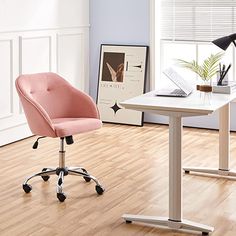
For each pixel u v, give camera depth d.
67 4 7.55
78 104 5.57
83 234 4.43
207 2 7.44
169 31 7.71
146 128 7.66
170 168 4.52
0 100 6.65
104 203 5.03
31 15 6.95
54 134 5.07
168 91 5.14
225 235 4.43
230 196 5.20
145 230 4.52
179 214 4.55
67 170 5.35
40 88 5.49
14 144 6.83
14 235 4.41
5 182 5.52
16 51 6.79
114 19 7.92
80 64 7.94
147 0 7.70
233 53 7.40
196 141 7.01
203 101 4.71
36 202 5.04
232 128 7.47
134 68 7.83
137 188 5.39
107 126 7.77
